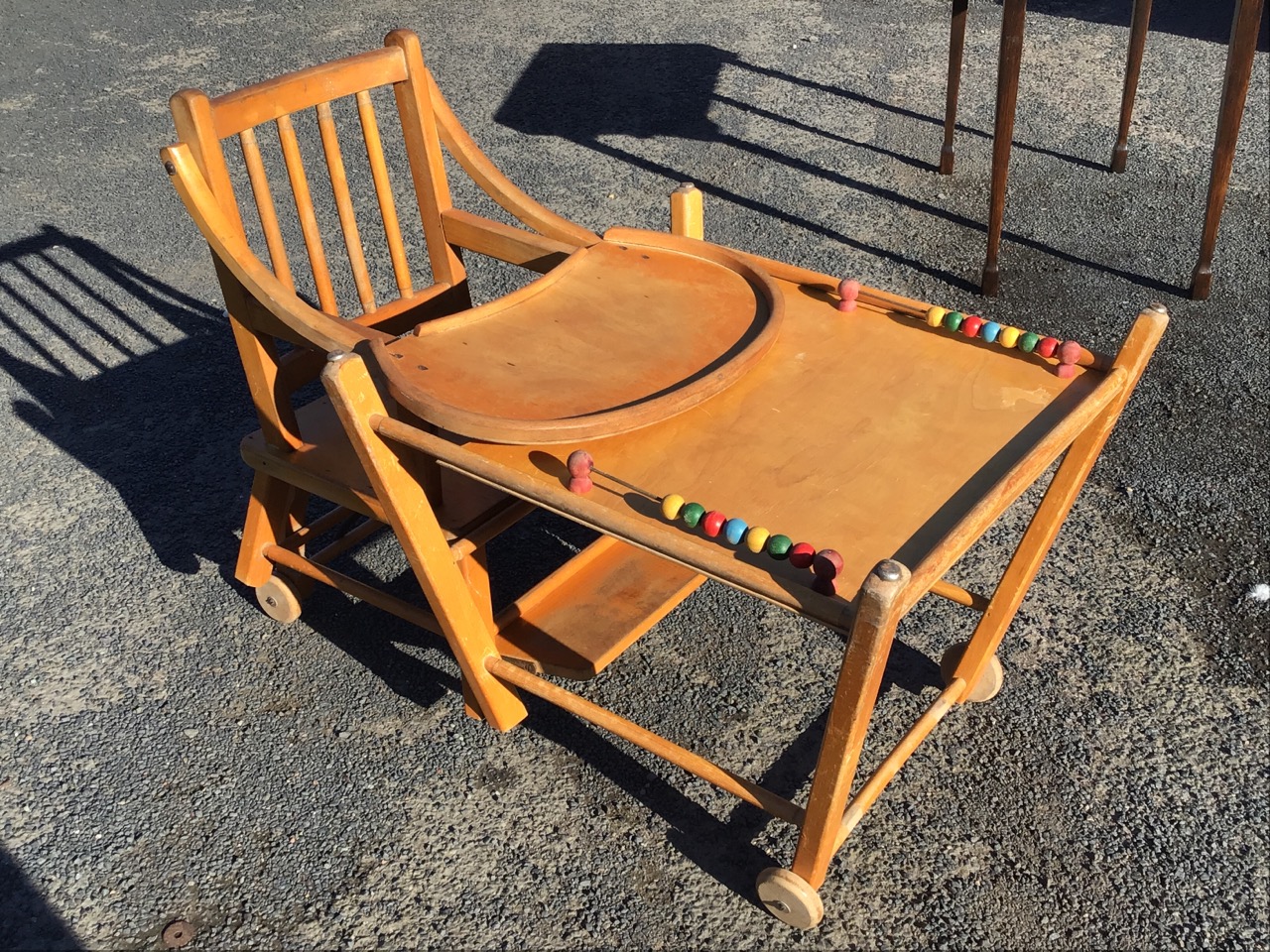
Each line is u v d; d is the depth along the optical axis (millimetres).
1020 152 3805
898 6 5172
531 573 2252
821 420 1470
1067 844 1674
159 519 2449
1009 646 2012
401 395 1447
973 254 3250
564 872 1682
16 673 2070
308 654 2090
